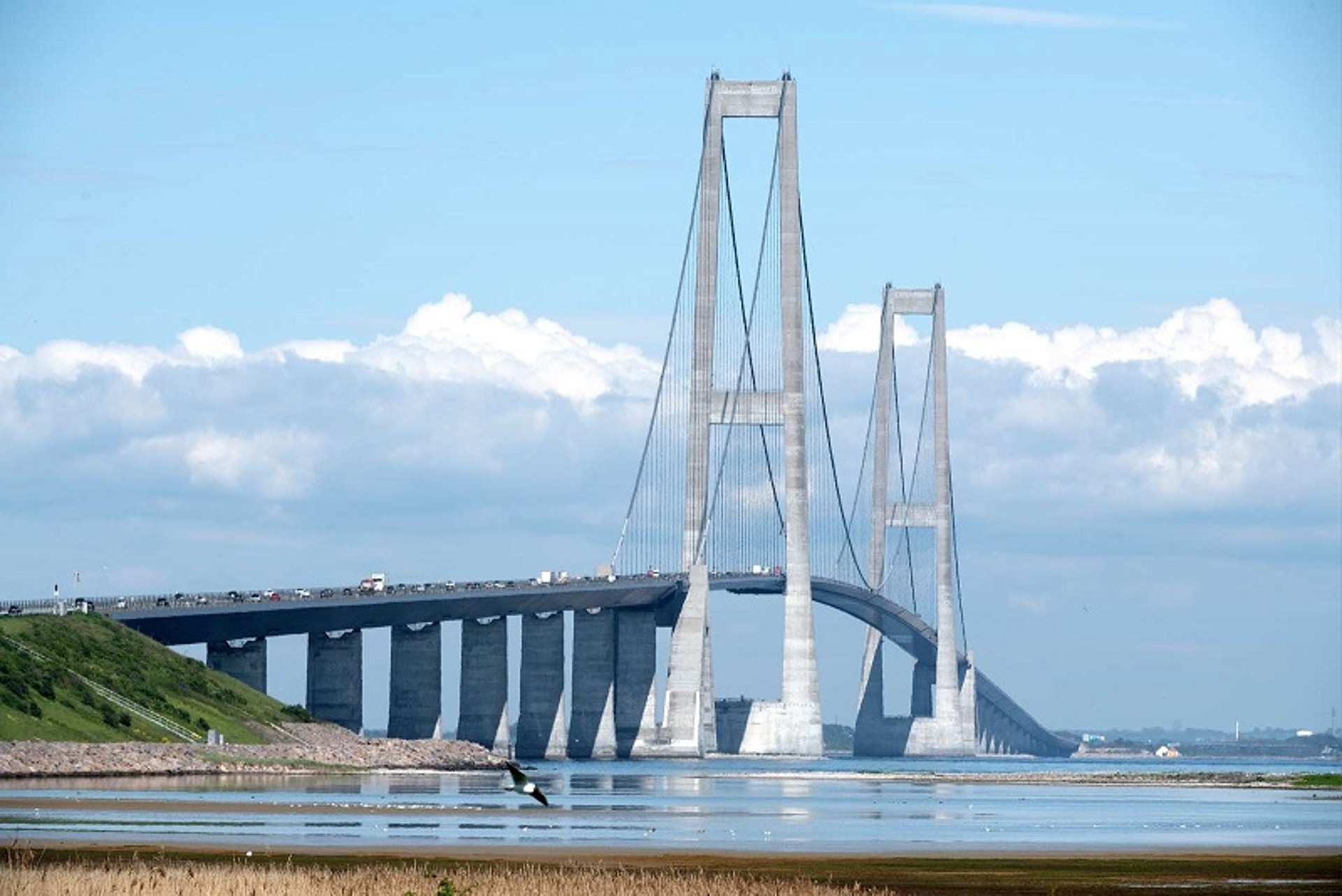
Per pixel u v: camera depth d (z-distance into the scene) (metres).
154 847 173.88
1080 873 173.50
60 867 141.12
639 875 152.00
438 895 127.88
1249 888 163.12
